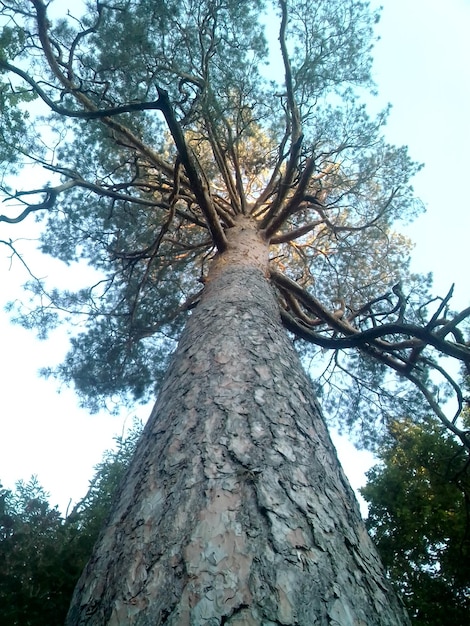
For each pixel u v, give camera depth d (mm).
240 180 7660
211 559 1659
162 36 6238
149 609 1543
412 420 8273
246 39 6863
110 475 5984
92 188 6297
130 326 8008
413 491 6699
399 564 6262
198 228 8609
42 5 5352
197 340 3547
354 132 8180
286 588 1570
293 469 2172
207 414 2523
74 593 1937
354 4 7668
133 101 5812
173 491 2031
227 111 7309
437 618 5617
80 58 6148
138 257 7371
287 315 6273
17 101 5426
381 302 8555
